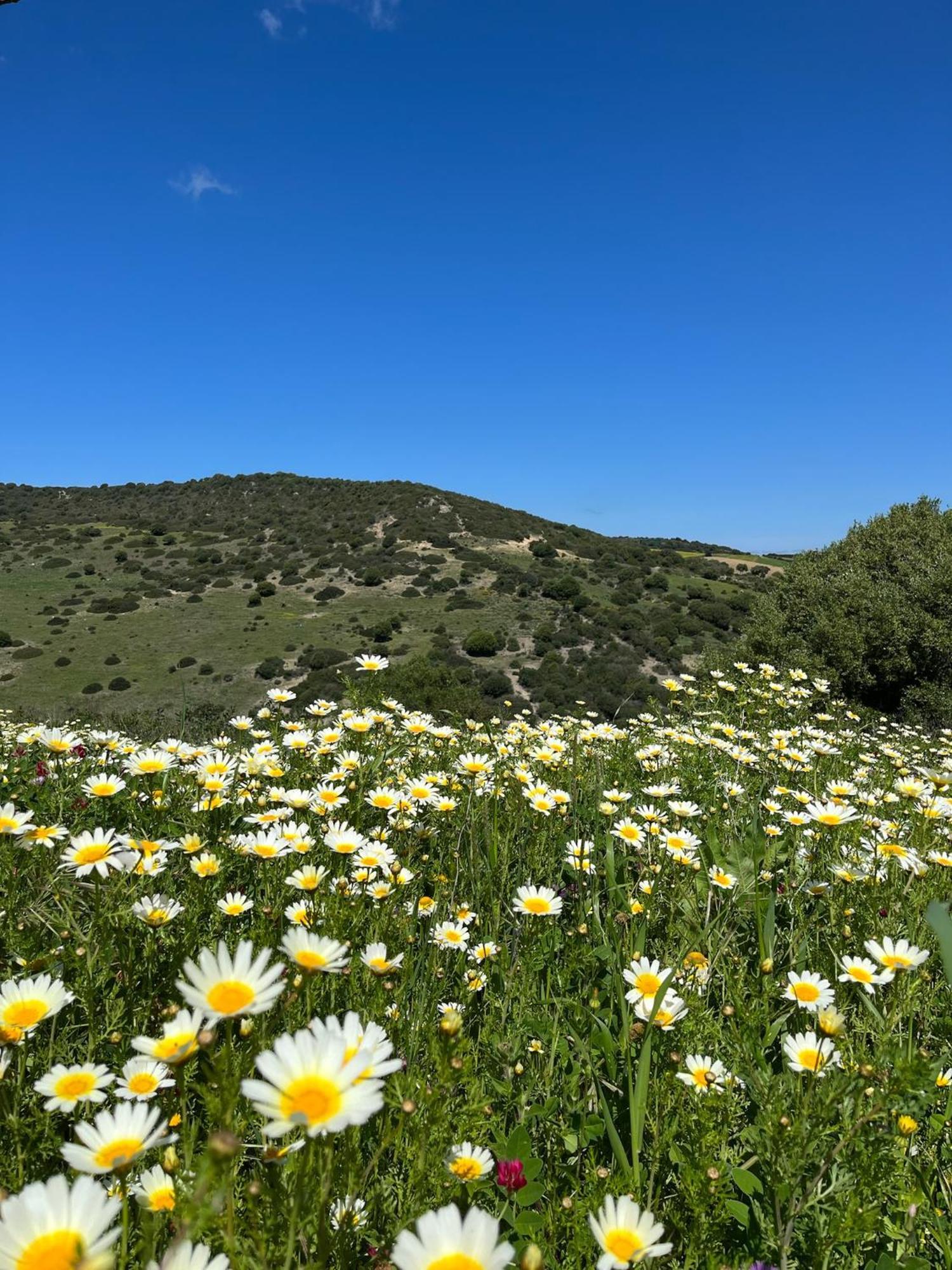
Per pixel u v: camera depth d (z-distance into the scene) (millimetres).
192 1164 1440
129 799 3842
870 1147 1766
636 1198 1780
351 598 87312
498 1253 1045
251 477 152375
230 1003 1352
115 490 156125
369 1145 1874
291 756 4934
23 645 73062
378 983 2334
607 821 4473
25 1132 1730
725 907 3236
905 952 2600
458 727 7156
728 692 7801
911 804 5168
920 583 27750
